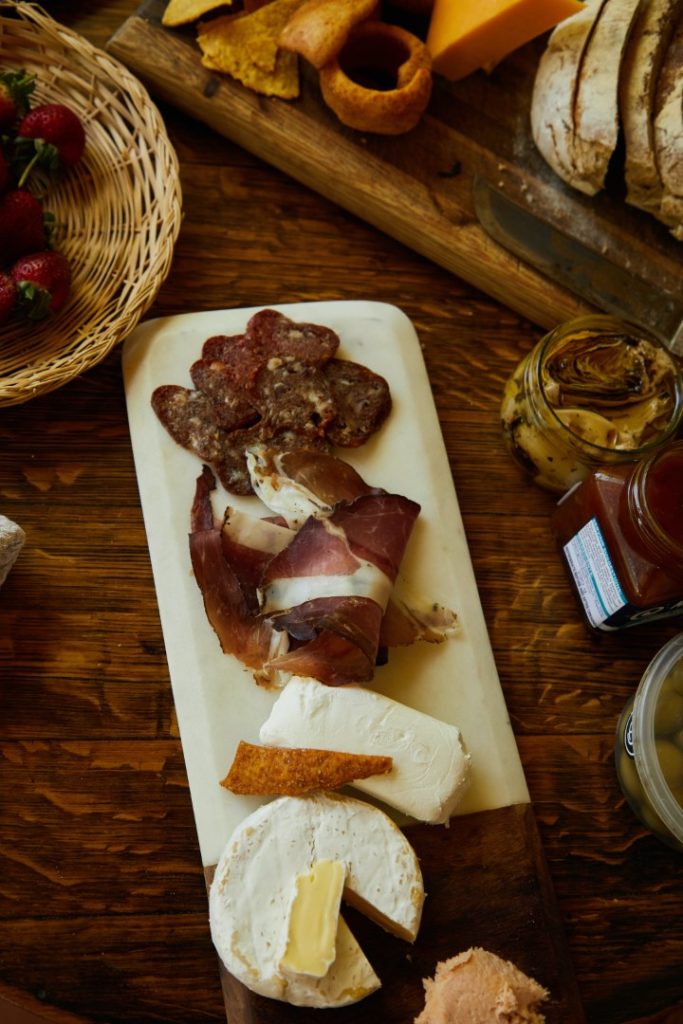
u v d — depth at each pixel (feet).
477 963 2.79
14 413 3.36
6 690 3.10
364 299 3.71
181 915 2.99
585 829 3.20
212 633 3.11
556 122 3.43
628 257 3.61
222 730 3.02
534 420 3.17
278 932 2.73
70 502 3.31
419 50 3.49
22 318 3.32
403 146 3.64
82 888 2.97
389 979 2.89
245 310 3.47
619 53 3.25
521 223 3.60
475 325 3.72
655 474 2.83
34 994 2.87
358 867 2.78
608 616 3.15
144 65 3.59
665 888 3.18
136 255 3.42
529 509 3.51
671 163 3.33
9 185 3.39
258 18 3.60
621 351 3.25
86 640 3.18
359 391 3.35
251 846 2.77
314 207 3.77
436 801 2.84
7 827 2.99
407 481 3.34
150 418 3.32
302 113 3.61
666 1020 3.19
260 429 3.27
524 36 3.41
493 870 3.01
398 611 3.17
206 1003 2.93
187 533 3.21
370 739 2.85
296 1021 2.83
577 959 3.08
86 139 3.54
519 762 3.13
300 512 3.15
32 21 3.65
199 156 3.76
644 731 2.97
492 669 3.20
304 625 2.95
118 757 3.09
